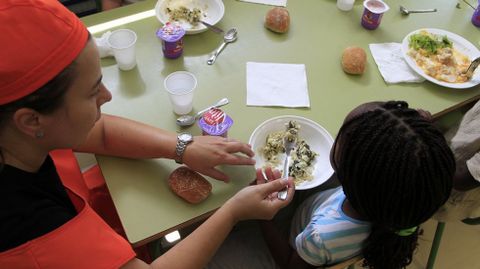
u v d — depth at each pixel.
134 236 0.91
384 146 0.74
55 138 0.70
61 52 0.61
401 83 1.33
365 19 1.48
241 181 1.03
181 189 0.98
